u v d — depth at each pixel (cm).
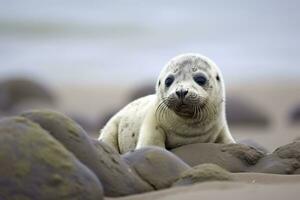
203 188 586
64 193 545
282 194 530
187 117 946
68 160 567
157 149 704
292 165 782
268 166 792
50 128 636
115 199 607
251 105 2719
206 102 955
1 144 556
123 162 675
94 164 639
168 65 1002
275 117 2933
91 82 4156
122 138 1084
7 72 4200
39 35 5519
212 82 979
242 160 821
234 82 4122
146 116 1013
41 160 556
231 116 2686
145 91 3038
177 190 599
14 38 5350
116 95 3753
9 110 3144
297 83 4097
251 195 529
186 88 915
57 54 4919
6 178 539
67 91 3838
